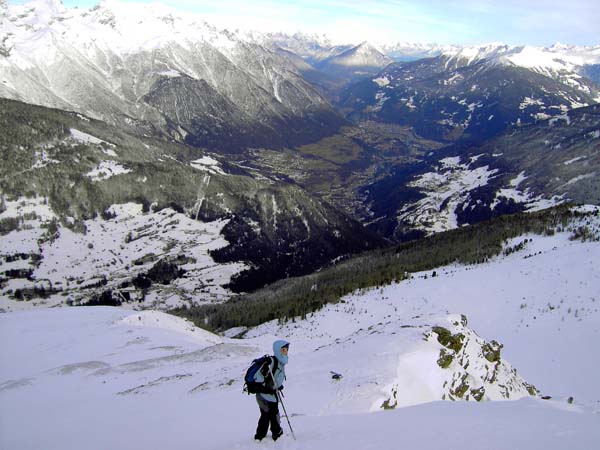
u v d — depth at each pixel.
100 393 30.50
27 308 168.12
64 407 27.64
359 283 86.50
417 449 10.64
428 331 24.22
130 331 54.12
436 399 20.05
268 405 13.55
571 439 10.68
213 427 17.75
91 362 39.38
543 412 14.53
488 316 60.12
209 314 113.12
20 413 27.55
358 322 64.88
